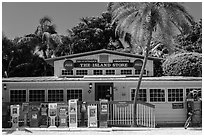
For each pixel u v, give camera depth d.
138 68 28.91
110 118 24.11
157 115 24.88
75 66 28.92
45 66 44.50
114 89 25.14
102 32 48.38
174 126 24.50
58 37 47.56
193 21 23.44
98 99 25.11
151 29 23.05
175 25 22.94
